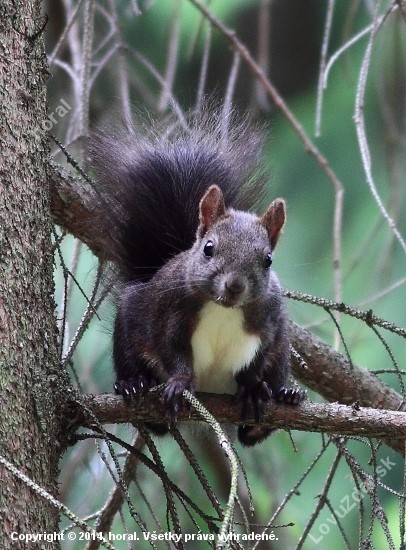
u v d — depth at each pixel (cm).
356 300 1376
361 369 1075
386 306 1362
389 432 760
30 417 677
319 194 1527
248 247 847
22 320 690
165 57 1440
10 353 675
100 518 931
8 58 731
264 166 1046
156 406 793
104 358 1158
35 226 722
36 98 751
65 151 824
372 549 702
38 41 762
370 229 1453
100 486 1067
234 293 822
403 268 1395
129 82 1209
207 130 1040
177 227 989
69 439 740
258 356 881
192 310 871
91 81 1035
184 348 880
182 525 1111
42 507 662
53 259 744
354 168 1531
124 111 1005
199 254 865
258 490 1164
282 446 1221
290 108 1653
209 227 886
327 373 1052
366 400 1059
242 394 830
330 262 1443
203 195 952
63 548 1049
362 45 1582
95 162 977
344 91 1578
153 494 1116
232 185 1029
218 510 700
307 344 1050
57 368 722
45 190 749
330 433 792
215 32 1573
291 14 1802
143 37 1437
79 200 991
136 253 982
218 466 1173
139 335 919
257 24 1812
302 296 810
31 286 705
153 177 998
